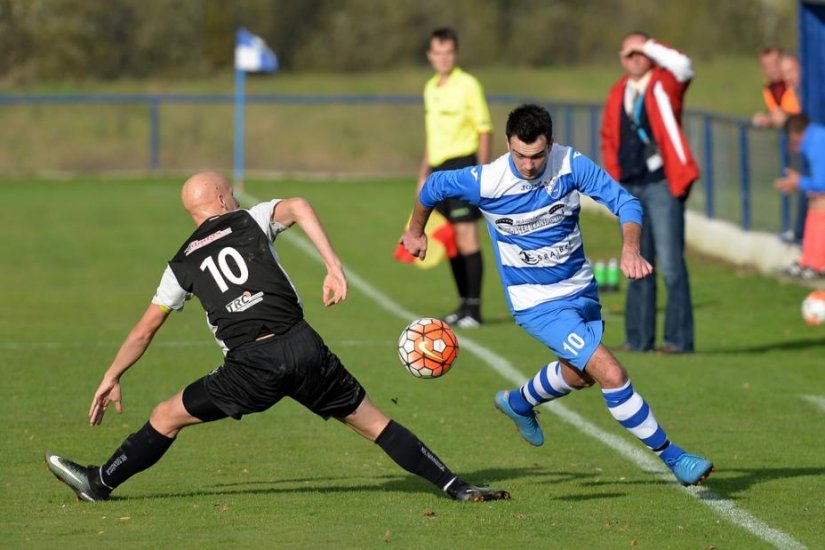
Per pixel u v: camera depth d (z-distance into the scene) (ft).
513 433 88.48
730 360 118.42
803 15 173.99
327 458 81.00
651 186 118.42
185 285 64.69
